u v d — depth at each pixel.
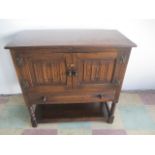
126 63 1.01
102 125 1.39
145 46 1.55
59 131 1.33
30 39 1.03
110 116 1.35
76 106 1.49
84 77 1.06
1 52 1.49
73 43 0.93
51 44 0.91
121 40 1.01
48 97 1.14
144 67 1.69
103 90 1.14
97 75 1.06
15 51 0.91
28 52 0.92
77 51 0.93
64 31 1.29
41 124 1.39
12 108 1.58
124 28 1.44
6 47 0.87
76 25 1.40
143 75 1.75
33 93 1.11
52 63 0.98
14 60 0.95
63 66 0.99
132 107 1.61
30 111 1.24
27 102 1.16
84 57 0.96
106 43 0.94
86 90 1.13
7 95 1.78
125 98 1.75
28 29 1.39
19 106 1.61
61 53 0.93
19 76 1.02
